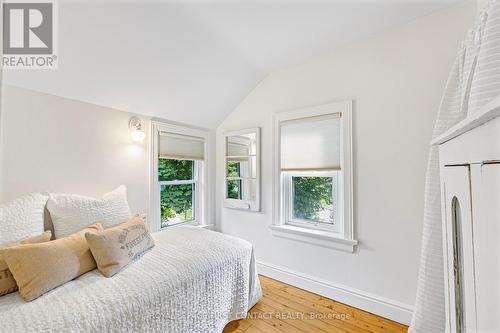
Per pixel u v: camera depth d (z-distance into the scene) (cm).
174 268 135
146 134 233
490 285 40
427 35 157
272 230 239
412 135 163
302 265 218
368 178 181
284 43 191
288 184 239
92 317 96
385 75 174
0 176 148
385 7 150
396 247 169
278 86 239
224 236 195
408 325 162
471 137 47
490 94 68
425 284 104
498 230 38
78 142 184
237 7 149
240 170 277
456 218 58
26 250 110
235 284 165
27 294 103
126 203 191
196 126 282
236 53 203
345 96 194
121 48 162
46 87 164
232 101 268
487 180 40
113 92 193
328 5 148
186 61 194
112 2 134
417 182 161
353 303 186
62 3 129
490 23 69
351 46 191
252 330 160
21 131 156
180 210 277
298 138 223
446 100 107
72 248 126
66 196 162
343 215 193
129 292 112
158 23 155
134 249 147
